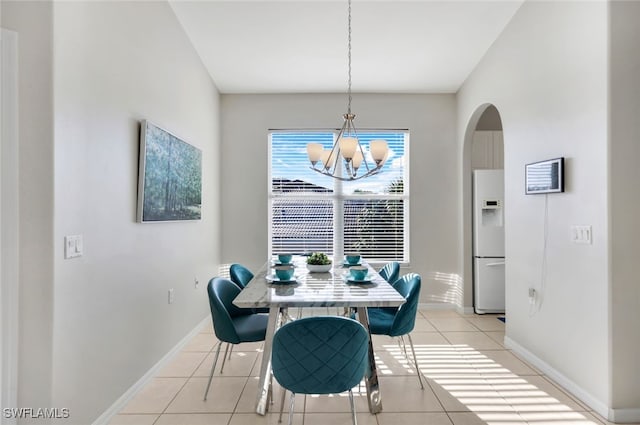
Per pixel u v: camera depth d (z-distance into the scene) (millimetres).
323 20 3174
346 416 2205
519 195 3109
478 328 3891
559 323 2590
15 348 1657
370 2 2947
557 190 2547
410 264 4668
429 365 2934
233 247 4668
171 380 2676
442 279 4676
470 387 2561
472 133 4406
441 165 4695
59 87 1711
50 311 1672
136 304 2455
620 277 2131
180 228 3250
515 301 3191
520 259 3100
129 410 2260
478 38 3496
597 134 2219
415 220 4691
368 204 4785
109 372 2137
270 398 2324
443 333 3730
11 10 1661
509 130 3283
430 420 2156
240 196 4680
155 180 2654
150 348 2668
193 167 3506
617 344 2133
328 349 1673
